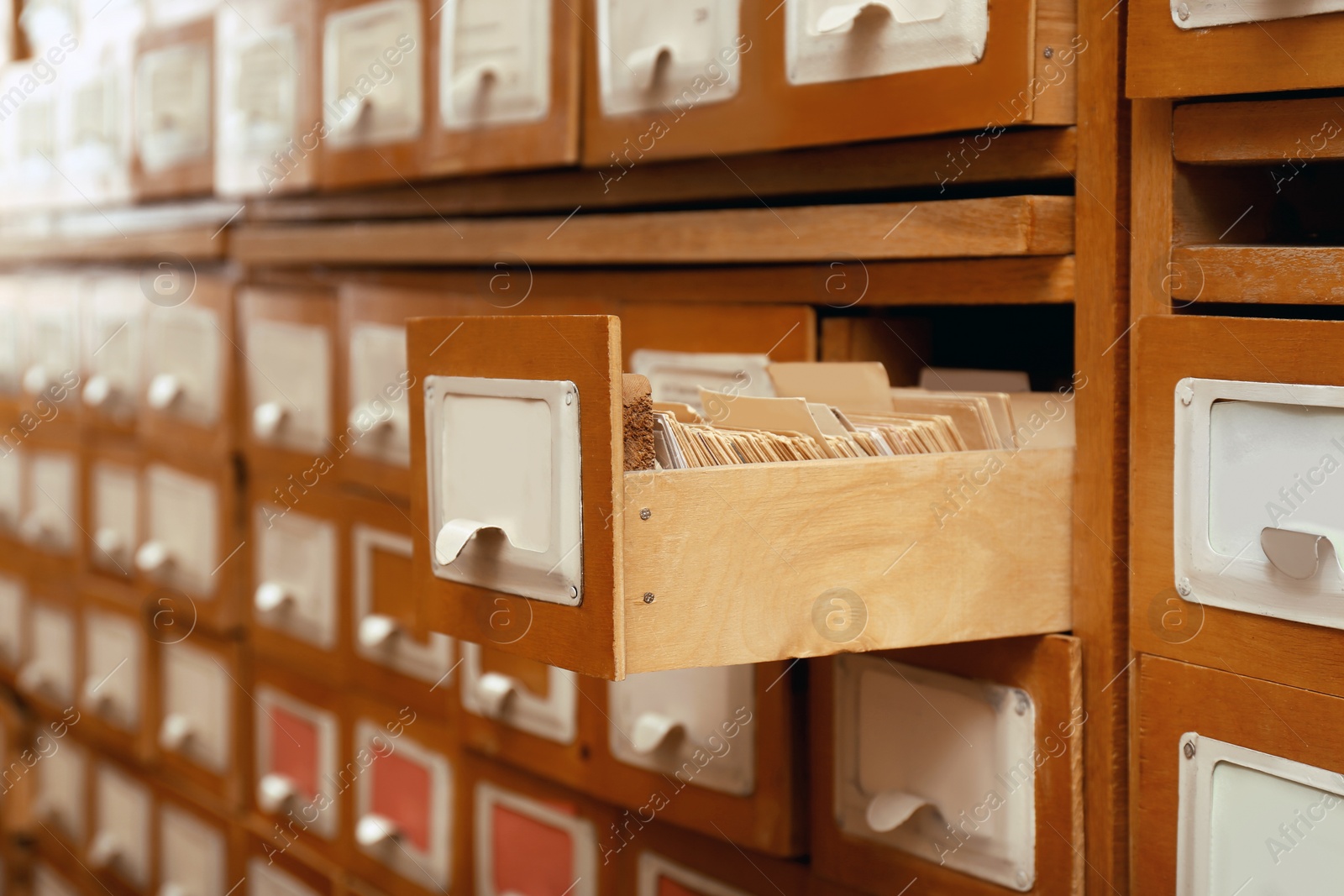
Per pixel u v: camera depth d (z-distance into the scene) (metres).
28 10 2.11
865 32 0.96
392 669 1.49
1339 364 0.75
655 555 0.75
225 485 1.72
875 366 0.94
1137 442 0.87
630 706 1.19
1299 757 0.79
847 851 1.05
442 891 1.45
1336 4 0.75
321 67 1.45
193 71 1.66
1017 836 0.95
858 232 1.00
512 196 1.32
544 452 0.78
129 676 1.94
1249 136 0.82
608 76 1.16
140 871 1.98
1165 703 0.87
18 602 2.27
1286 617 0.79
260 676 1.72
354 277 1.54
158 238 1.80
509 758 1.33
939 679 0.98
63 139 1.95
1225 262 0.84
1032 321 1.21
